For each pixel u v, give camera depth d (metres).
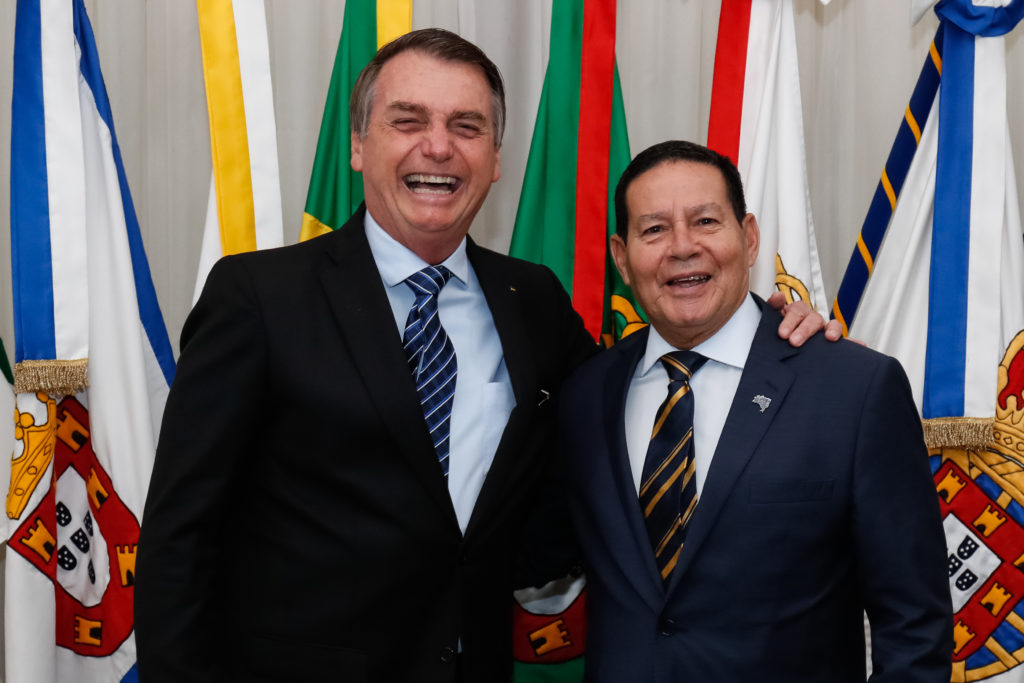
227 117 2.04
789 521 1.31
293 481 1.40
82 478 2.01
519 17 2.42
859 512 1.31
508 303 1.56
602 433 1.51
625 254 1.55
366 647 1.35
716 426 1.43
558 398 1.65
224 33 2.05
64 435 2.00
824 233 2.53
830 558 1.34
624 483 1.43
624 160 2.15
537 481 1.56
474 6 2.39
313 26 2.43
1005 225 2.02
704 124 2.54
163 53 2.40
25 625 1.87
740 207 1.49
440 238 1.47
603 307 2.14
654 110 2.52
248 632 1.39
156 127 2.40
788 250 2.08
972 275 1.98
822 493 1.32
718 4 2.51
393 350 1.39
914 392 2.06
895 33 2.44
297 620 1.36
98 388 1.97
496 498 1.42
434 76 1.44
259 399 1.38
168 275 2.42
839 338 1.47
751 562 1.31
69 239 1.92
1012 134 2.40
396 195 1.45
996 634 1.98
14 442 1.94
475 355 1.52
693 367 1.48
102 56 2.34
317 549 1.36
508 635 1.55
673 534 1.37
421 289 1.48
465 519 1.43
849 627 1.36
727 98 2.18
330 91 2.08
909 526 1.31
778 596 1.30
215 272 1.44
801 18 2.49
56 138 1.93
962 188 1.99
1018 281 2.01
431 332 1.46
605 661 1.37
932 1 2.03
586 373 1.63
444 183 1.45
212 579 1.36
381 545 1.35
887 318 2.05
